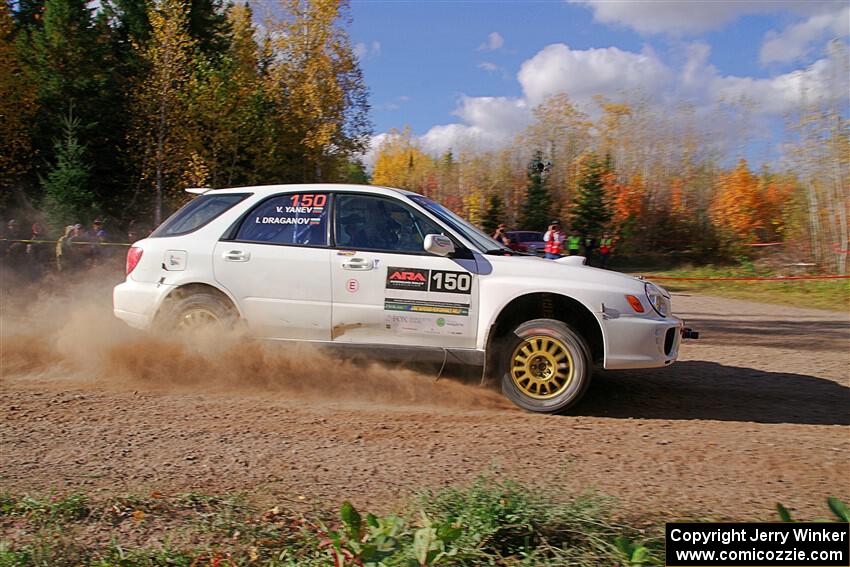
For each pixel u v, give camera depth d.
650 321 5.73
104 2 34.56
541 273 5.79
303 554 3.22
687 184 35.69
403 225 6.07
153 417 5.28
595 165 34.31
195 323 6.18
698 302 16.50
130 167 31.75
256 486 4.01
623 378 7.21
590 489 3.88
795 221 24.45
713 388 6.87
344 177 41.50
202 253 6.18
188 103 29.47
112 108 31.09
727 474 4.33
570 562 3.07
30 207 28.00
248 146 32.34
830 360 8.47
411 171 58.56
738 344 9.69
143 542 3.32
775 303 16.42
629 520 3.50
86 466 4.27
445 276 5.85
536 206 37.00
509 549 3.21
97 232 16.03
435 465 4.41
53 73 30.05
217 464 4.35
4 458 4.37
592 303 5.68
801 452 4.79
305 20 36.41
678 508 3.75
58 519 3.46
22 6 35.16
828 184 22.70
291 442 4.80
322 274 5.99
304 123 36.25
